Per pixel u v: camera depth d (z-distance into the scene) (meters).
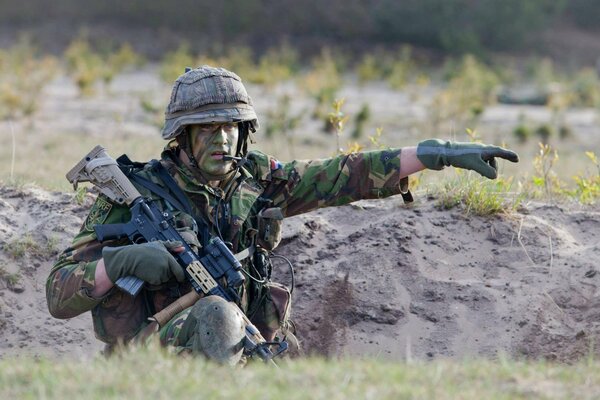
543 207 17.62
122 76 101.00
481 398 9.09
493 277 16.11
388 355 15.20
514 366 10.36
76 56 96.12
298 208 13.37
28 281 16.25
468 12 146.62
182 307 12.12
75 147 41.53
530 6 148.00
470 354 14.97
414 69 123.00
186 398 8.99
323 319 15.74
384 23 145.00
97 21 138.00
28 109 53.38
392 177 13.11
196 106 12.44
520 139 54.38
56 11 137.38
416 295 15.88
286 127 51.91
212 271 12.29
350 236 16.72
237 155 13.03
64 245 16.69
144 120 56.38
